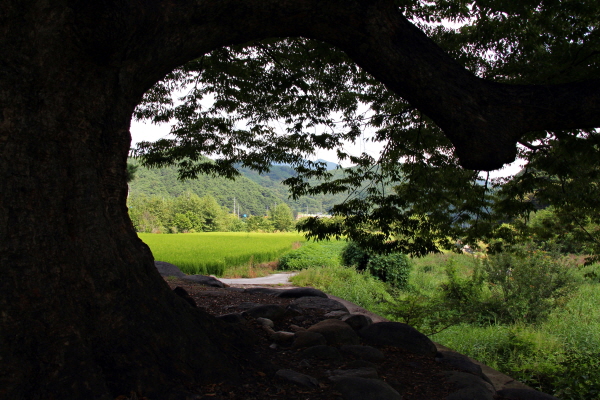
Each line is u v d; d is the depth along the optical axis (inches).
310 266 780.6
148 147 308.5
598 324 328.8
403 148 252.8
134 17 89.7
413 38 125.9
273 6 110.2
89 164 97.8
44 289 87.4
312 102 274.5
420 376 138.3
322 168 281.6
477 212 289.3
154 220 3294.8
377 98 272.5
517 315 363.9
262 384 111.6
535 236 317.4
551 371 216.7
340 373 126.7
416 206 264.5
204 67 269.6
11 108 84.6
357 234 240.1
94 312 95.9
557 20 201.8
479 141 126.4
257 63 265.6
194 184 6358.3
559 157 231.0
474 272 416.2
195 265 693.9
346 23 118.4
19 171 86.1
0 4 80.8
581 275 524.7
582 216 291.6
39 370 81.9
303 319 199.9
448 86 125.0
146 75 107.0
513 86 131.4
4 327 80.7
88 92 94.8
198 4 102.1
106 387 87.8
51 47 85.6
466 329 327.9
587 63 186.2
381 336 175.5
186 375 102.9
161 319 107.9
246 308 215.2
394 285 558.6
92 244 97.5
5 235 84.2
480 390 126.4
